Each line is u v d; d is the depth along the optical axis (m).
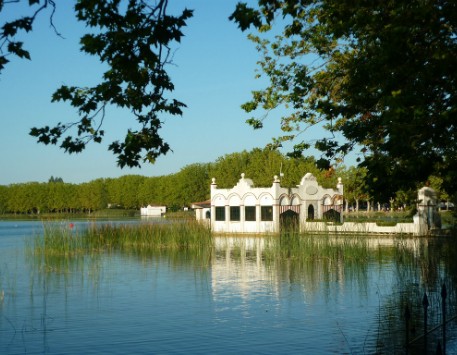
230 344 15.99
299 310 20.62
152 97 10.45
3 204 181.62
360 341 15.96
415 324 17.78
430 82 12.15
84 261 38.06
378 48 13.26
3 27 8.37
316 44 18.73
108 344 16.25
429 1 12.12
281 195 65.25
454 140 13.31
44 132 9.92
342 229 56.75
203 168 132.38
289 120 19.27
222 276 30.34
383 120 11.44
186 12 8.97
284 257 39.16
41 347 16.02
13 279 29.88
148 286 27.23
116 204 176.75
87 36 9.29
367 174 14.16
